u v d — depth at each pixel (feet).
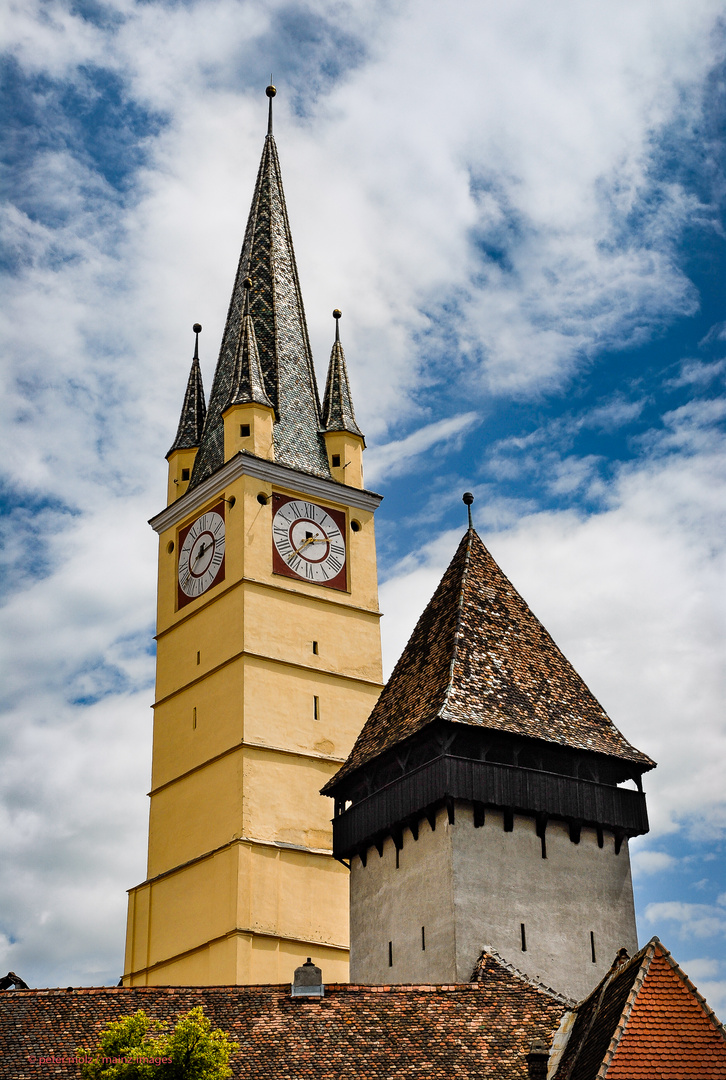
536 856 166.91
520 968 160.25
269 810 225.35
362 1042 134.92
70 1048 131.03
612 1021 122.62
